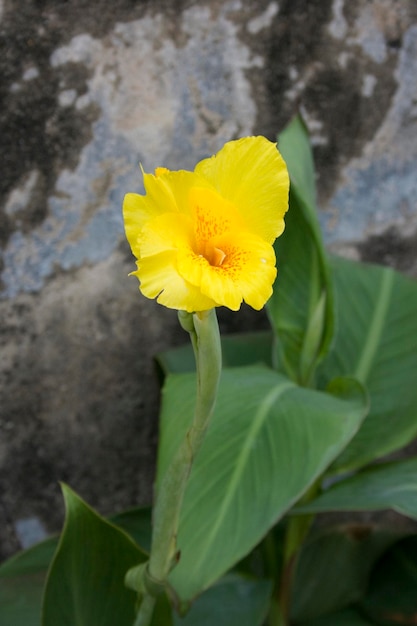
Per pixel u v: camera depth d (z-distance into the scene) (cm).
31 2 108
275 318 113
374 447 113
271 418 100
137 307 127
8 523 135
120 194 119
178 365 121
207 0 113
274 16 117
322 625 132
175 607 92
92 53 111
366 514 157
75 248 119
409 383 117
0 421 126
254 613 112
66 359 126
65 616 96
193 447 84
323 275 106
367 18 121
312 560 136
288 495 94
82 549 95
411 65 127
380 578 138
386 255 141
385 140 131
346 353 121
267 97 122
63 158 114
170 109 117
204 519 95
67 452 133
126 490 140
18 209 114
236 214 76
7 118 111
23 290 119
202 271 72
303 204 103
